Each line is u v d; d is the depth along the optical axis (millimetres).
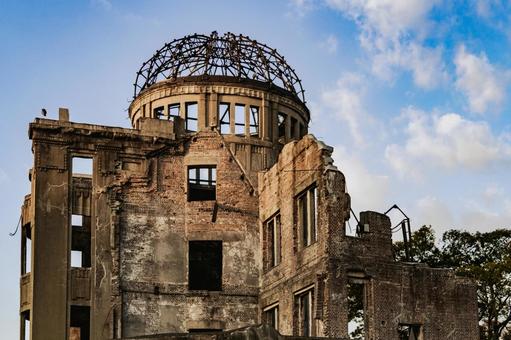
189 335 19984
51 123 43844
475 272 52062
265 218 45406
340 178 38750
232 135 50375
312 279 38562
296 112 53281
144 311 43531
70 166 43906
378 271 38531
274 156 51062
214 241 45844
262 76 52438
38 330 41438
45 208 43000
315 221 39688
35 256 42281
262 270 45188
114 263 43500
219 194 46000
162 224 44938
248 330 20125
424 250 56531
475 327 40062
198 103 50844
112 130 44781
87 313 46844
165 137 45750
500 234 56531
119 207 44281
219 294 44656
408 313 38781
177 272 44594
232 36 52844
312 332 38531
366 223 39000
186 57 52344
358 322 56594
